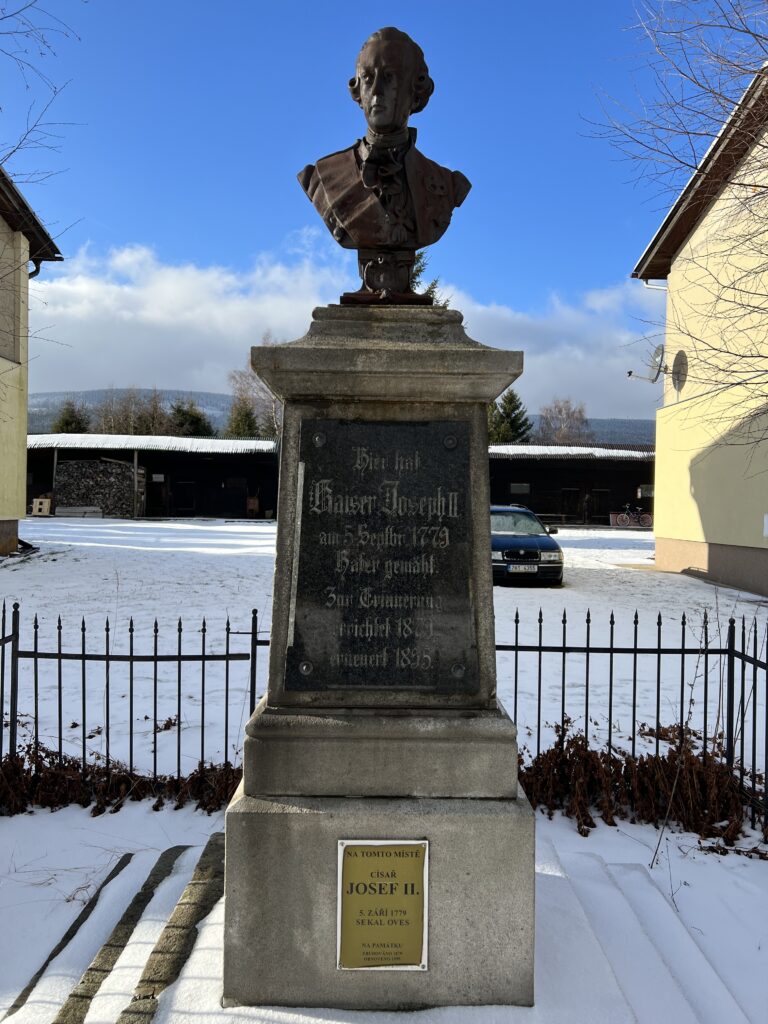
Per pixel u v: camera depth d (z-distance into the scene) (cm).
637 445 3894
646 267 1448
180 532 2411
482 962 214
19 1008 229
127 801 392
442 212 261
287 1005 212
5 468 1466
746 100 595
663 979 234
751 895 315
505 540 1262
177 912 251
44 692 564
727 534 1249
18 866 326
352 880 213
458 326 240
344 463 229
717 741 455
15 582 1124
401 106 244
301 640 227
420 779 220
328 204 259
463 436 230
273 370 222
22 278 1460
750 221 833
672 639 785
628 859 344
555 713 539
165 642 723
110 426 6284
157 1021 202
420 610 229
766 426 1109
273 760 219
